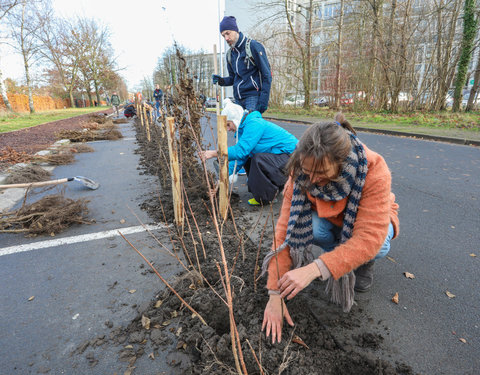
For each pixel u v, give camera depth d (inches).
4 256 100.3
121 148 305.0
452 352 60.1
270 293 62.5
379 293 77.9
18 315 73.1
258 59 154.6
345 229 57.2
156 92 439.5
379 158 56.3
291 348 60.3
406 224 118.6
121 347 63.4
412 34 569.0
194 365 58.1
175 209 112.7
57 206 128.3
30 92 1009.5
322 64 813.9
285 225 65.5
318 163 48.0
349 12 673.6
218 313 70.3
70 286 83.5
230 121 131.3
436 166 207.0
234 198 143.6
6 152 250.7
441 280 82.8
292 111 789.9
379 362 56.4
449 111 574.6
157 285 82.5
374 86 661.3
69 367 58.9
